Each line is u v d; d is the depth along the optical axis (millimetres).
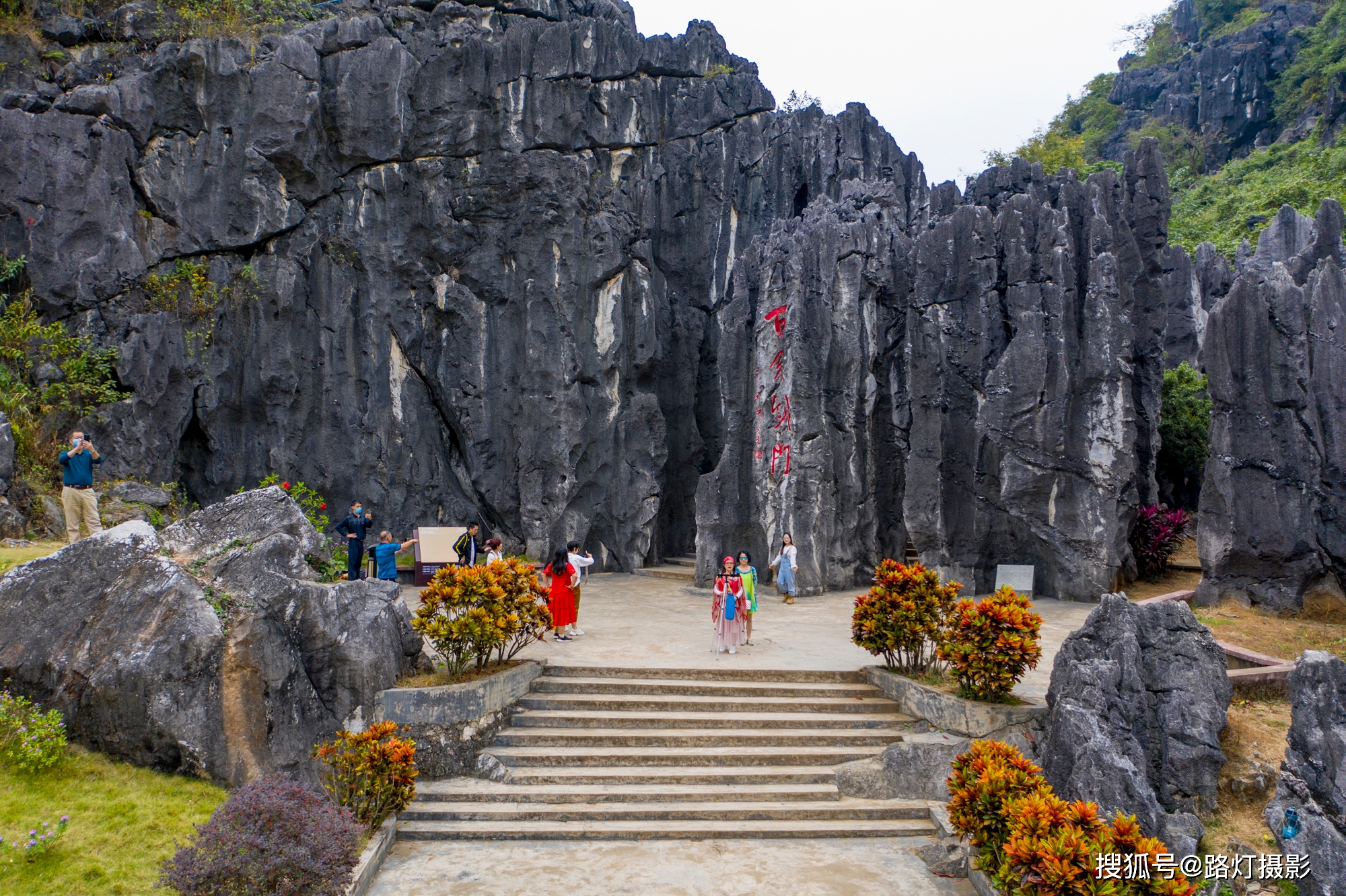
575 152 23766
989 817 8555
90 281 19812
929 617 11898
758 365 20312
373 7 24594
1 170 19688
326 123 22000
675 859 9172
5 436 16125
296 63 21344
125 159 20625
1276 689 11242
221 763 9297
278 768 9641
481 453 23250
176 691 9359
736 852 9375
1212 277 28375
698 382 25250
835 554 19797
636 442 23641
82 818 8203
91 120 20375
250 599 10156
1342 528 14453
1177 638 10273
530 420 23031
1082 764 9203
